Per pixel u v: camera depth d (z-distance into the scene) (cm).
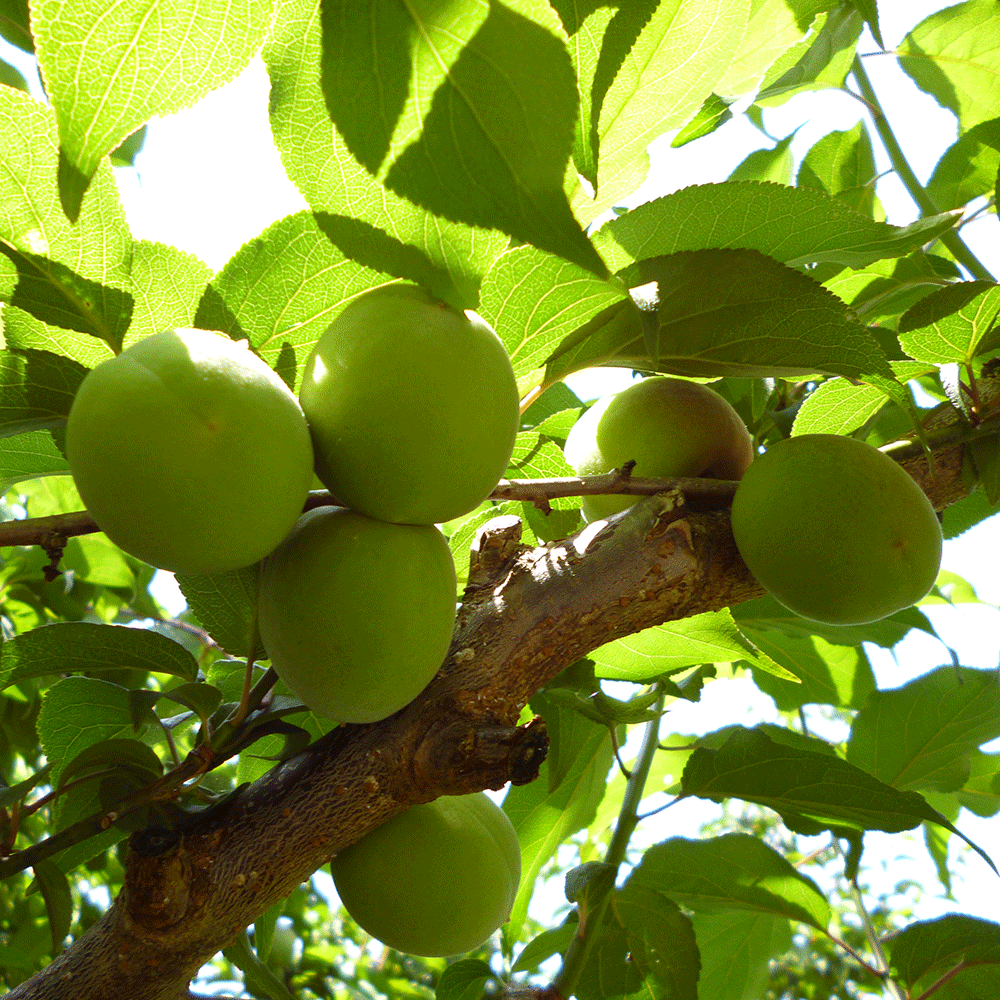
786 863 30
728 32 21
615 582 21
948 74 35
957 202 33
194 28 15
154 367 17
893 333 29
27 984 19
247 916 19
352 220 18
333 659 19
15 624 43
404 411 18
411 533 19
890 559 21
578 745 26
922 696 32
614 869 25
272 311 19
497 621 21
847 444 21
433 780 20
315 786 20
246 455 17
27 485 45
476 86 15
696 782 27
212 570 18
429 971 64
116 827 22
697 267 21
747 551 21
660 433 24
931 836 37
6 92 17
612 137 22
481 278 18
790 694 36
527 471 26
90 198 18
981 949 28
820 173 35
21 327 19
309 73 17
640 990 26
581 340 22
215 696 21
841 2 30
